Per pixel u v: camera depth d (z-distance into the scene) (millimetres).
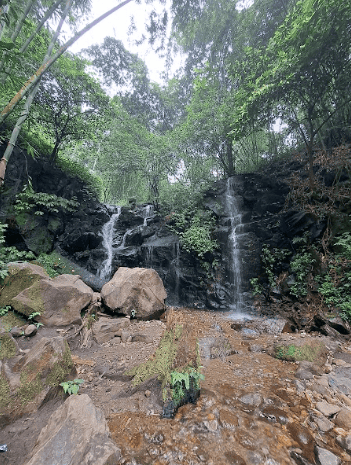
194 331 2891
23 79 5645
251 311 7379
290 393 2713
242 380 3059
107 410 2395
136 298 5742
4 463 1761
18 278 4891
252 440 1992
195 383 2574
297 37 5574
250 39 10547
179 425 2145
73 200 10539
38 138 10141
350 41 5465
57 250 9523
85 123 9977
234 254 8695
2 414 2188
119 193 15219
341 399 2590
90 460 1584
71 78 8633
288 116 7648
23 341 3934
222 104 10180
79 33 4070
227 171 11594
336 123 7496
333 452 1883
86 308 5266
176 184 11672
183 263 9719
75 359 3582
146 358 3488
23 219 8234
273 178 8875
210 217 10039
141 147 11625
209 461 1772
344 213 5953
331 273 5559
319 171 6973
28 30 6941
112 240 11484
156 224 11633
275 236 7750
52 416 2018
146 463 1749
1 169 3928
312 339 3986
